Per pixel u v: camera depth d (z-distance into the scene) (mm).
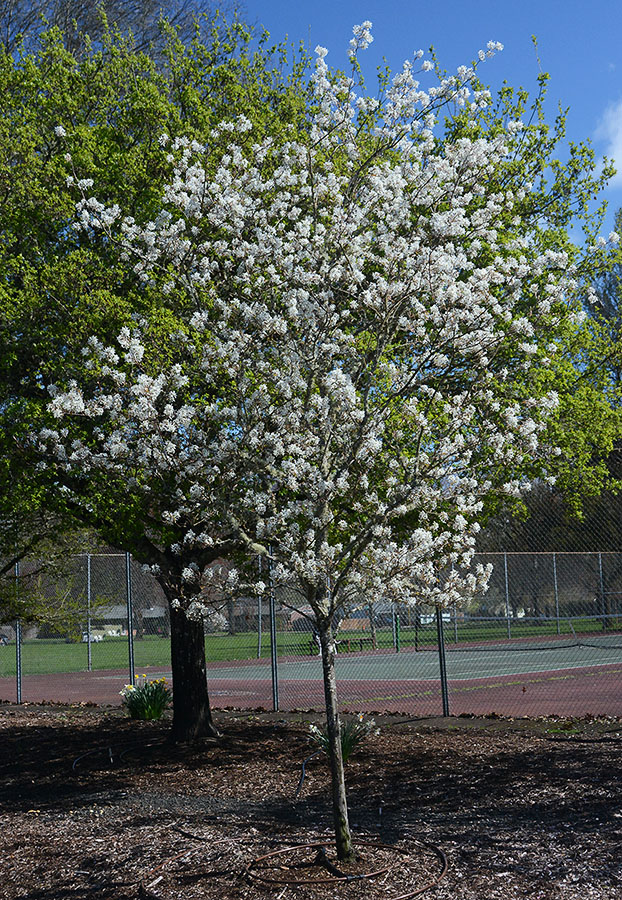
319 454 5590
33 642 41000
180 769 8758
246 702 15156
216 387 6281
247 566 8062
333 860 5336
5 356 8008
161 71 11586
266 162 8477
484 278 6000
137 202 8484
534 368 8125
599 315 9242
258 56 9875
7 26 20438
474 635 25125
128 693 13125
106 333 7578
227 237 7656
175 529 8617
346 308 6562
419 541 5148
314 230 6586
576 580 22453
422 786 7391
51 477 8016
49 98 9250
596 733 9578
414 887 4824
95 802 7551
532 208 9344
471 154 6473
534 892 4621
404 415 6020
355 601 5621
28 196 8320
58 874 5523
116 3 21156
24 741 11352
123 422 5629
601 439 8945
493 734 9891
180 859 5602
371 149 7801
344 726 8930
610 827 5691
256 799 7305
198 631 10211
